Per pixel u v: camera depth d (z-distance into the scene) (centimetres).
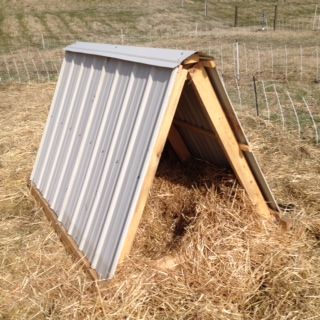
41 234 236
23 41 1102
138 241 225
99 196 204
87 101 240
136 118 192
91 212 206
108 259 186
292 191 269
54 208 245
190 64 180
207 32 1090
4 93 559
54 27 1245
